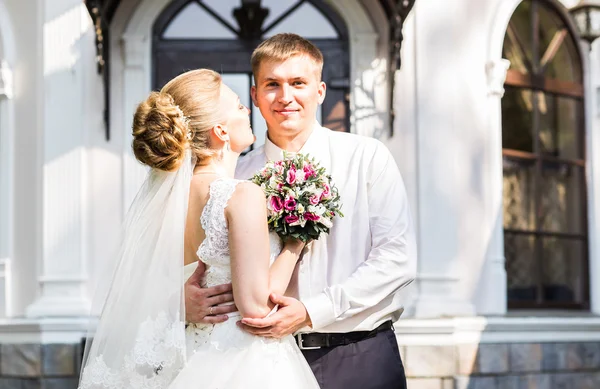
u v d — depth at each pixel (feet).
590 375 19.40
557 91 22.34
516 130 21.72
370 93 20.07
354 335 9.64
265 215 8.55
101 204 19.29
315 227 8.97
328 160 10.12
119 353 8.53
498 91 20.59
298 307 8.88
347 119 20.25
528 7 22.04
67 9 19.13
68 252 18.81
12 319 18.33
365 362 9.61
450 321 18.20
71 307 18.54
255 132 20.07
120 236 9.18
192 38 20.22
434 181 19.44
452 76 19.65
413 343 18.15
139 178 19.33
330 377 9.52
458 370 18.48
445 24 19.67
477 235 20.22
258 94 9.97
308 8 20.42
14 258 19.27
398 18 18.52
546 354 19.15
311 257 9.63
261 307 8.34
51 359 18.08
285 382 8.43
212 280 8.63
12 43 19.47
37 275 19.06
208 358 8.39
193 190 8.81
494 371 18.72
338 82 20.24
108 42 19.29
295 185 9.02
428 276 19.21
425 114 19.53
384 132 19.94
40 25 19.35
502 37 20.80
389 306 9.79
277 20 20.39
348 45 20.35
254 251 8.36
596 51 22.45
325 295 9.20
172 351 8.34
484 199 20.38
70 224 18.85
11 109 19.42
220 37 20.27
